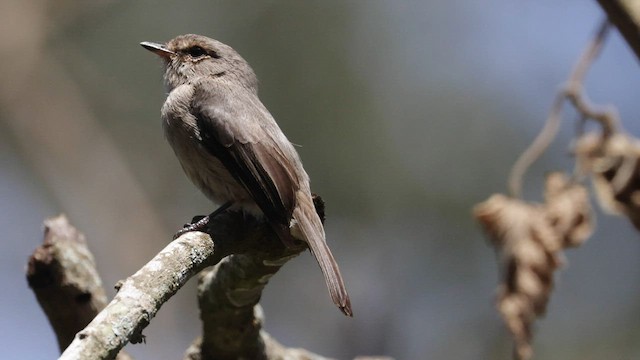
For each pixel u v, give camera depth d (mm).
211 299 7504
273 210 7168
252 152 8562
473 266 12914
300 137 12609
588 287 12750
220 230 6762
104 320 5508
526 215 8070
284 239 6984
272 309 13695
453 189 12719
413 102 12789
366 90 12727
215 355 7836
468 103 12836
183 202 13695
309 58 12742
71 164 13953
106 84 13797
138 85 13695
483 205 8195
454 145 12742
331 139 12633
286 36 12812
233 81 9523
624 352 12547
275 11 12875
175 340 13352
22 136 14031
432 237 12898
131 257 13492
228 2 13070
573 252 12828
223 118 8719
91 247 13609
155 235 13562
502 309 8039
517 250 8016
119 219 13648
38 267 7340
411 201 12750
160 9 13352
